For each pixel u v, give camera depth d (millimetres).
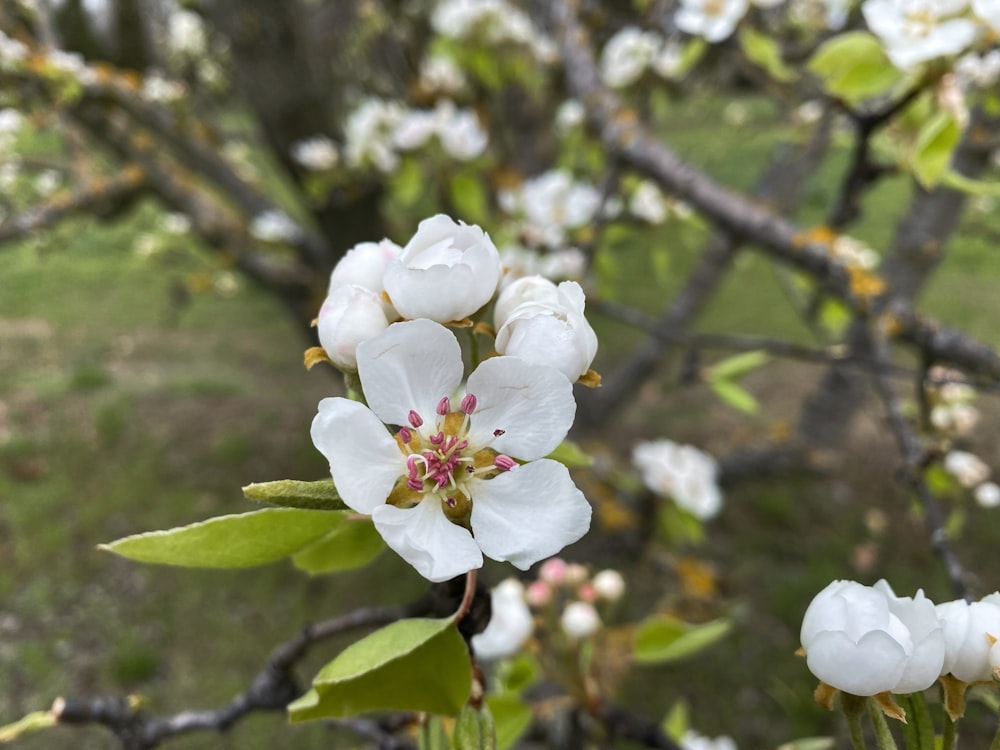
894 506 5844
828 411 4422
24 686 4562
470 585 874
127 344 8719
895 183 8172
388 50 4879
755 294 9344
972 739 2334
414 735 1541
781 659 4773
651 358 4680
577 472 3814
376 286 973
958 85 1920
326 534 927
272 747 4191
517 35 3828
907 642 818
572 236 3229
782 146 4609
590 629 1751
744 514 6051
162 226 5605
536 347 865
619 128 2883
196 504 6023
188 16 4906
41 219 4148
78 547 5602
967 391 2434
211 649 4816
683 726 2076
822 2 2691
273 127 4355
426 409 861
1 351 8438
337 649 4738
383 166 3582
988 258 7566
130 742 1379
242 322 9414
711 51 3514
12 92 3227
